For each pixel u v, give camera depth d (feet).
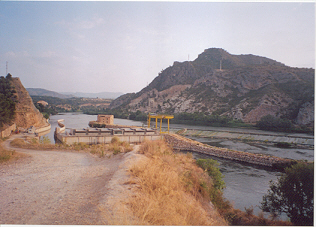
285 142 191.31
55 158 49.11
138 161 38.52
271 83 576.20
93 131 152.97
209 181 40.98
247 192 76.02
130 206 19.04
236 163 132.26
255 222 33.32
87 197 21.62
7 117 166.09
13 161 43.78
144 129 177.47
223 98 625.41
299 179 39.22
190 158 62.23
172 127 358.02
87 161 45.50
